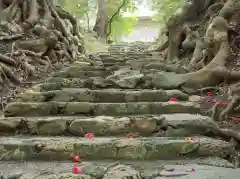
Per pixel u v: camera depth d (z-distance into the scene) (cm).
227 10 505
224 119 334
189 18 634
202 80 419
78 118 323
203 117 316
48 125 315
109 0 1458
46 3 690
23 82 460
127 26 1619
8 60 475
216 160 259
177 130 303
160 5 1114
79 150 268
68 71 496
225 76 412
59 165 251
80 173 230
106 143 269
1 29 559
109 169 238
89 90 396
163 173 228
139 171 234
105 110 350
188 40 559
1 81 423
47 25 635
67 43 671
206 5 637
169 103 354
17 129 317
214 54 471
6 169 243
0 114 361
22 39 561
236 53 460
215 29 473
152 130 309
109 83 435
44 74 514
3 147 269
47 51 583
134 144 269
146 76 443
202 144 269
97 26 1380
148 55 701
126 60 637
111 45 1113
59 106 353
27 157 268
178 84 421
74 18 830
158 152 267
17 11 620
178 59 581
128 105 351
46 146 269
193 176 220
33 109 351
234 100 342
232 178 215
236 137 287
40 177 221
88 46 988
